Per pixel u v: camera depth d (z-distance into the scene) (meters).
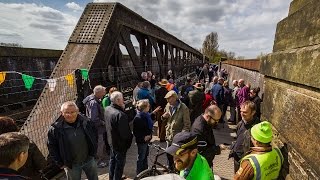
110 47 7.65
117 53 8.41
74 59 6.85
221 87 9.36
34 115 5.74
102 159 6.12
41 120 5.57
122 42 8.80
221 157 6.52
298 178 2.06
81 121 3.84
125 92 9.16
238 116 8.79
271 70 3.08
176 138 2.04
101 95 5.72
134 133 4.98
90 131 3.87
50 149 3.72
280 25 3.13
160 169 5.18
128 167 5.79
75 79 6.02
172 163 4.77
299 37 2.38
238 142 3.79
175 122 4.76
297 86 2.25
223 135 8.46
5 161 2.01
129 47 9.13
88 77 6.36
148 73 9.55
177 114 4.77
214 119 3.64
